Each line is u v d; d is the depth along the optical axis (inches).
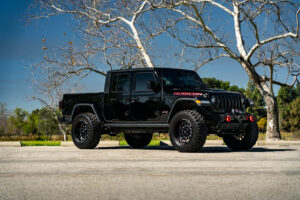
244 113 318.0
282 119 2358.5
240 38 671.1
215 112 297.9
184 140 303.6
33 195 116.2
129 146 421.4
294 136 903.1
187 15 650.2
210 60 683.4
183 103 308.7
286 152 297.0
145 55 678.5
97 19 687.7
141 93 329.7
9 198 111.9
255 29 618.5
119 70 347.9
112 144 438.3
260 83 689.0
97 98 355.3
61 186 132.6
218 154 271.6
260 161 216.1
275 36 633.6
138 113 329.4
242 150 332.8
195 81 345.1
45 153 289.3
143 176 155.8
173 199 108.4
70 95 373.4
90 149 347.6
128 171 172.2
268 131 688.4
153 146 411.5
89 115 350.9
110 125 345.7
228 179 146.1
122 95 339.6
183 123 301.7
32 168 186.9
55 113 837.8
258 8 620.4
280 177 151.1
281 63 652.7
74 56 677.3
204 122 289.4
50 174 164.1
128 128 339.6
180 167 186.2
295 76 685.9
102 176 156.7
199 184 134.5
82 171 173.5
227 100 307.4
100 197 112.3
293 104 2332.7
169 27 665.6
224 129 307.0
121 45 691.4
